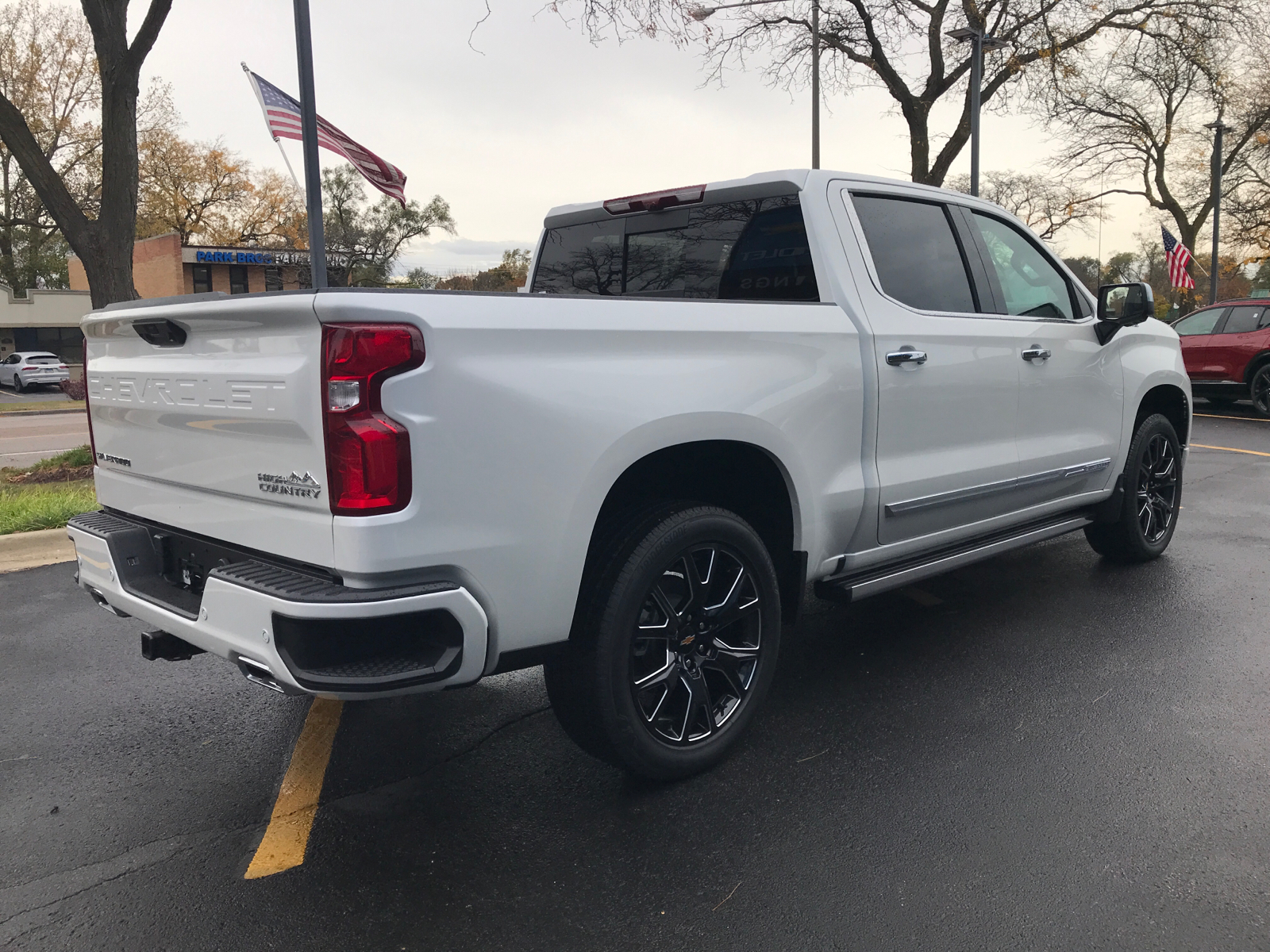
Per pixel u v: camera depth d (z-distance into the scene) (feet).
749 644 10.47
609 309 8.82
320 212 26.66
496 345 7.87
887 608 16.02
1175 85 81.46
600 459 8.52
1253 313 46.55
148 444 9.68
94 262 35.04
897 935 7.43
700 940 7.41
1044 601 16.10
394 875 8.38
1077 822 9.07
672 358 9.25
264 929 7.63
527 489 8.04
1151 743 10.75
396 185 35.01
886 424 11.65
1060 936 7.39
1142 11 72.95
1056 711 11.66
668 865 8.47
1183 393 18.06
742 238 12.43
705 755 9.95
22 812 9.61
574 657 8.96
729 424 9.63
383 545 7.30
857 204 12.18
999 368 13.26
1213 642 13.99
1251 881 8.09
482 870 8.44
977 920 7.59
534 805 9.60
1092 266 101.55
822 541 11.12
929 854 8.55
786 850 8.68
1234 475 28.76
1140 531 17.57
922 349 12.05
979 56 66.03
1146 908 7.73
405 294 7.47
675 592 9.73
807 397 10.55
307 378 7.41
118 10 33.55
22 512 22.16
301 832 9.12
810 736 11.07
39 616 16.11
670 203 13.20
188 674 13.48
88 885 8.27
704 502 9.82
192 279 152.87
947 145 74.23
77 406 98.37
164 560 9.87
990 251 13.97
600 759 9.88
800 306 10.78
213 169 172.55
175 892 8.16
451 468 7.59
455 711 12.06
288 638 7.43
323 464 7.40
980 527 13.69
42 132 128.47
